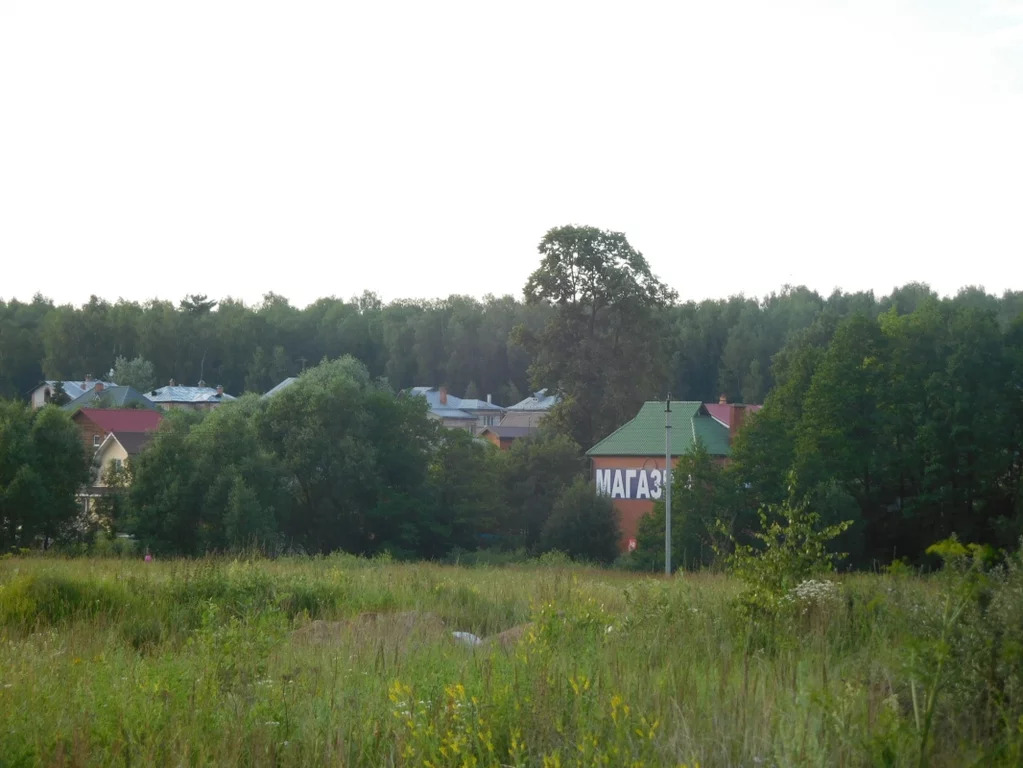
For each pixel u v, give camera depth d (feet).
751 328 391.24
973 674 18.65
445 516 193.67
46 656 28.37
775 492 148.87
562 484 204.85
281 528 179.32
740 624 32.40
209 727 20.56
